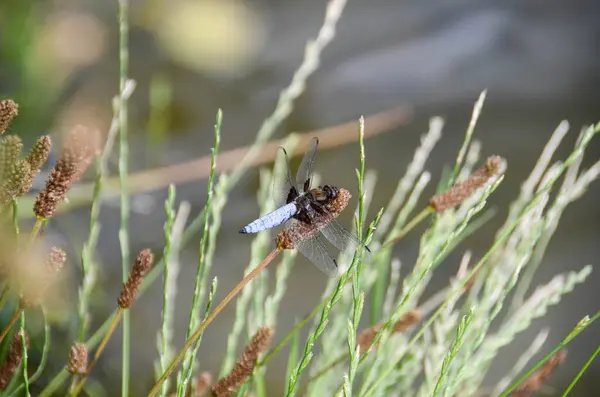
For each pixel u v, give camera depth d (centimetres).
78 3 204
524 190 102
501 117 204
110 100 187
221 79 215
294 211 92
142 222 160
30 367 117
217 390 90
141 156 179
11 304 104
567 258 151
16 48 159
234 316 140
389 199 171
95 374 126
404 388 101
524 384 97
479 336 93
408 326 95
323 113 211
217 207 99
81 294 97
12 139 85
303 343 134
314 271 152
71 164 86
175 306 142
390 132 197
